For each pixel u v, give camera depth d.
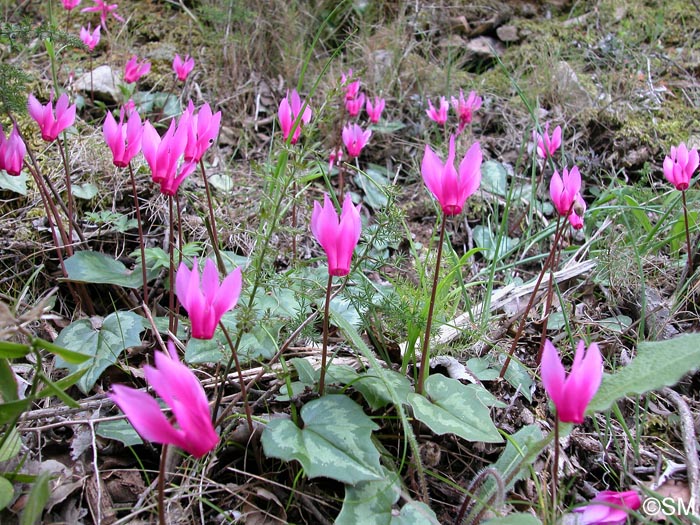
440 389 0.19
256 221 0.30
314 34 0.47
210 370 0.21
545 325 0.23
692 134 0.41
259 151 0.37
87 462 0.18
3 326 0.15
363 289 0.22
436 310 0.21
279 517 0.17
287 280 0.20
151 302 0.25
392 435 0.19
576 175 0.21
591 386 0.13
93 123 0.35
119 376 0.21
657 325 0.26
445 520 0.18
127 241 0.28
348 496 0.16
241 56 0.42
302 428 0.17
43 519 0.16
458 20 0.50
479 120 0.43
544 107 0.44
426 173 0.17
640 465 0.20
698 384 0.24
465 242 0.34
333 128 0.38
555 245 0.22
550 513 0.17
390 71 0.43
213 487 0.18
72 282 0.24
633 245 0.26
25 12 0.42
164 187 0.19
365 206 0.36
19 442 0.17
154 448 0.18
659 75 0.46
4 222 0.27
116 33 0.43
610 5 0.52
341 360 0.22
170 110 0.38
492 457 0.20
